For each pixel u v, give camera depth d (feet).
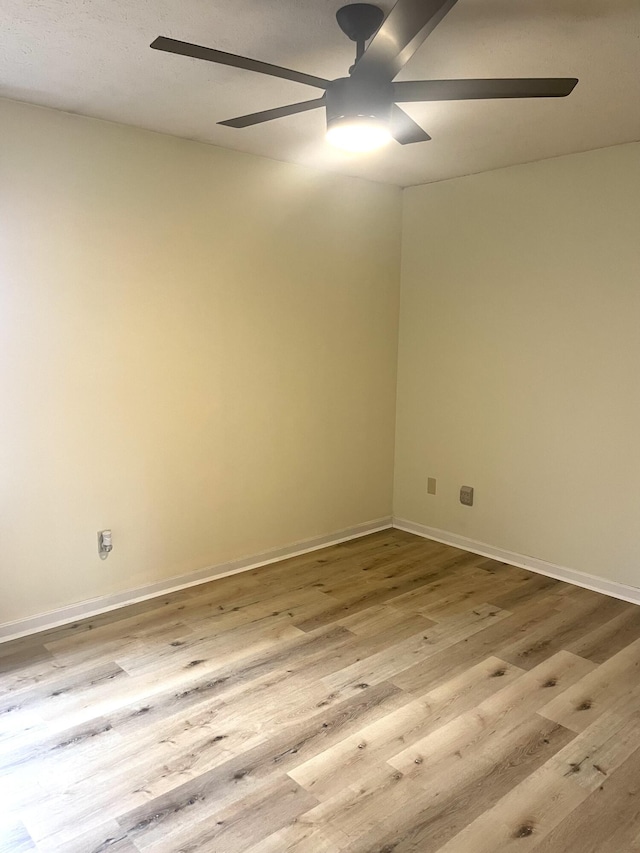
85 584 10.43
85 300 9.87
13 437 9.39
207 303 11.33
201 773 6.85
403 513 15.16
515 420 12.68
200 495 11.71
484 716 7.89
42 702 8.09
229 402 11.89
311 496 13.58
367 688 8.48
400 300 14.64
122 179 10.04
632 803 6.48
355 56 7.39
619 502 11.28
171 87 8.41
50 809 6.33
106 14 6.45
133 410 10.62
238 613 10.66
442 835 6.04
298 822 6.18
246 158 11.51
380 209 13.91
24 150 9.06
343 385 13.80
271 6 6.24
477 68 7.54
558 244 11.69
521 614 10.71
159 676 8.73
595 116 9.26
